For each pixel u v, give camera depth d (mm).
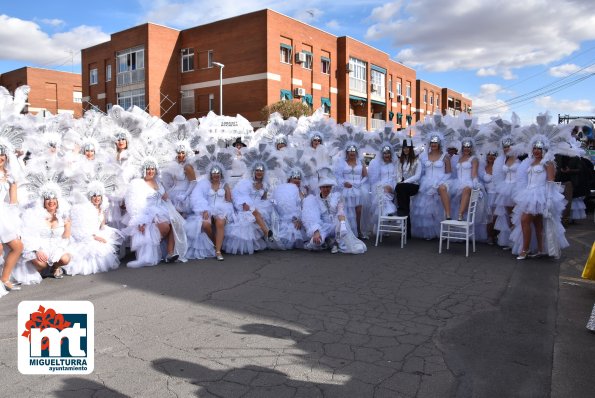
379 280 6457
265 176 8719
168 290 5953
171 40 32844
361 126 10211
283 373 3715
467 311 5172
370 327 4695
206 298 5621
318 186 8633
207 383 3561
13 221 5891
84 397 3361
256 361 3926
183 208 8203
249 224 8250
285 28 29797
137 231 7289
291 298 5629
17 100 6711
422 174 9578
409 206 9656
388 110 41812
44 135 7809
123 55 34531
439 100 54625
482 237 9414
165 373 3713
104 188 7160
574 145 8203
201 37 31844
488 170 9328
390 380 3605
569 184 11742
